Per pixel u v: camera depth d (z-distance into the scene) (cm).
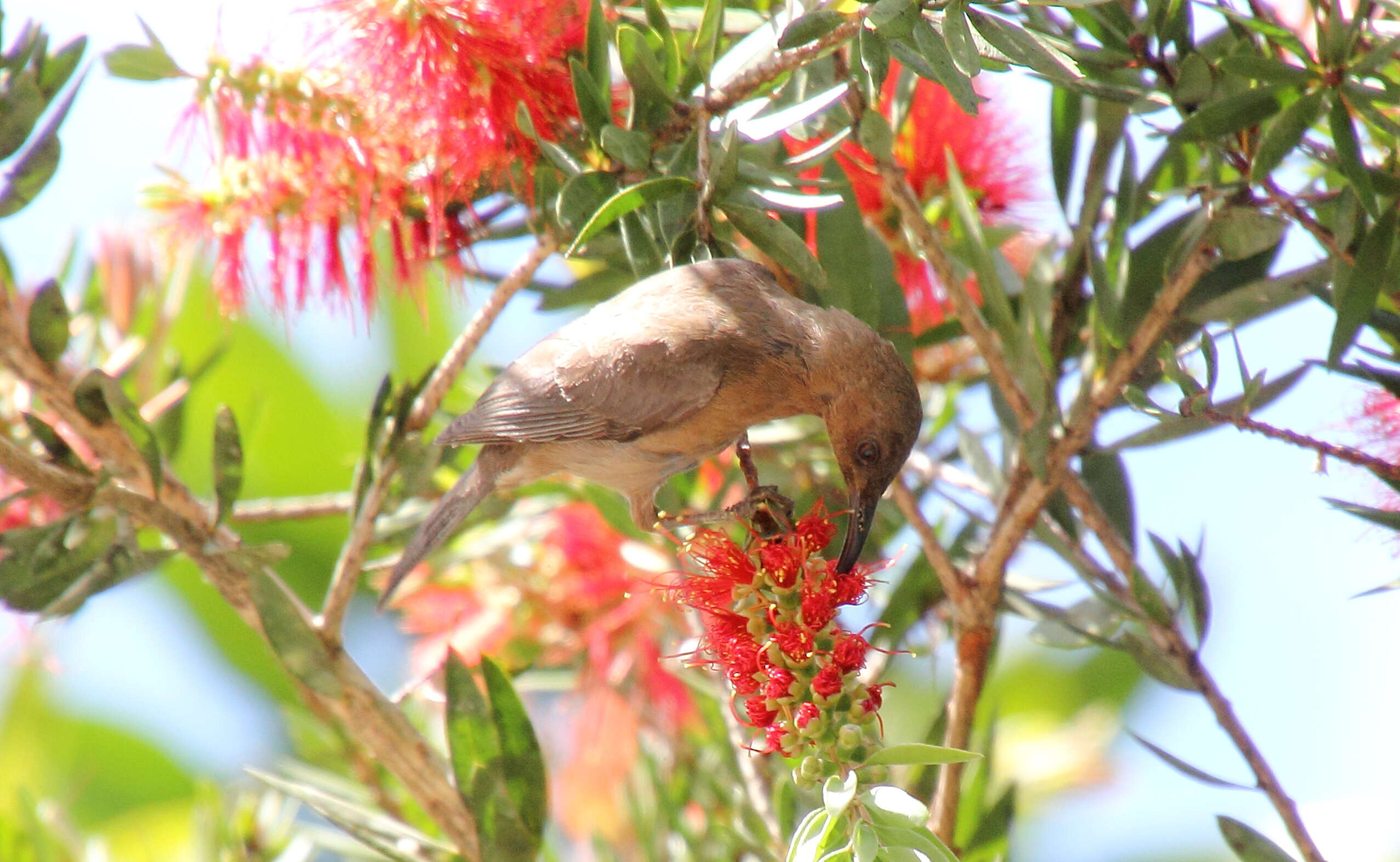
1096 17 754
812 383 873
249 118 831
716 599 768
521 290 970
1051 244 883
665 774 990
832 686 679
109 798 1401
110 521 780
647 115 790
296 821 969
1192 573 802
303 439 1462
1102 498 898
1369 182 660
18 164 783
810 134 835
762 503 891
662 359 877
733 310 880
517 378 923
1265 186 718
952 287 810
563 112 823
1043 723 1415
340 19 797
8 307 786
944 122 955
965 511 948
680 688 1022
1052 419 789
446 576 1058
